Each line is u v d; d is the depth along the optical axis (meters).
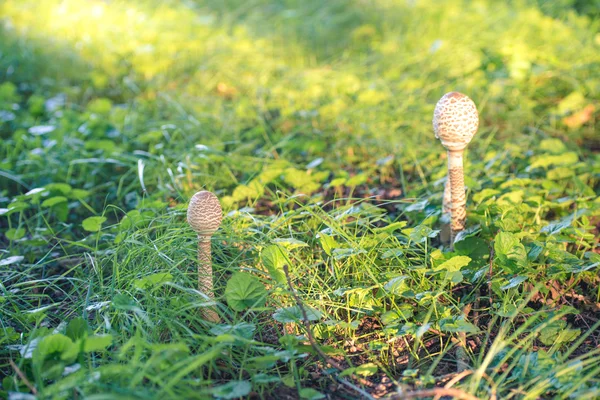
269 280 1.30
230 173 1.70
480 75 2.16
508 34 2.52
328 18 2.91
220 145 1.85
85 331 1.12
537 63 2.24
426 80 2.22
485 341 1.18
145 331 1.20
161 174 1.73
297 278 1.31
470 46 2.44
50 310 1.35
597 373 1.14
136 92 2.28
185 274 1.30
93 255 1.49
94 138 1.93
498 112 2.00
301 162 1.85
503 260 1.25
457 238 1.32
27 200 1.71
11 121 2.02
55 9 2.92
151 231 1.49
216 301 1.24
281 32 2.79
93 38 2.62
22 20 2.87
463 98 1.29
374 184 1.76
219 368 1.17
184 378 1.12
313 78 2.26
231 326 1.17
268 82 2.32
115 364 1.10
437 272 1.28
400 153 1.82
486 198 1.50
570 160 1.62
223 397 1.09
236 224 1.43
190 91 2.26
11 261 1.34
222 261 1.39
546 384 1.09
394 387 1.16
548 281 1.32
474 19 2.70
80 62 2.48
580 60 2.22
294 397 1.14
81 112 2.15
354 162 1.85
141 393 1.03
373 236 1.37
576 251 1.40
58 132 1.89
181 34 2.67
